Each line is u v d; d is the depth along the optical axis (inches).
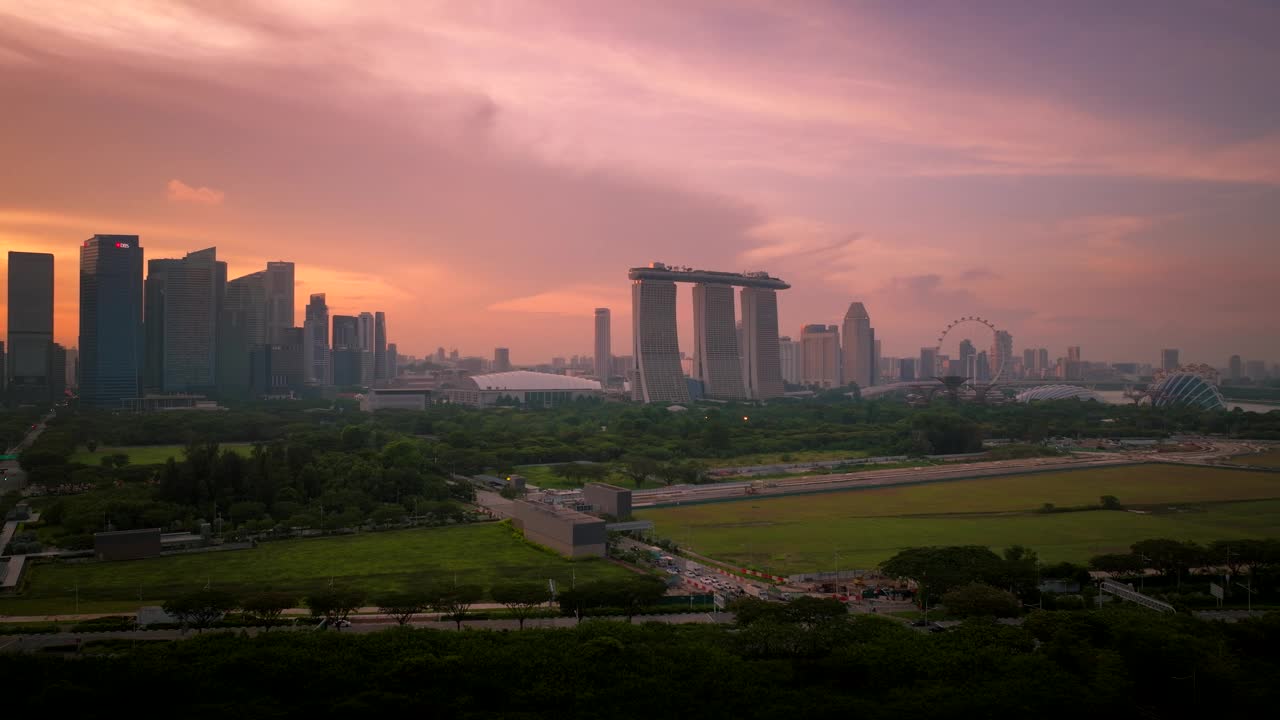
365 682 5994.1
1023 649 6653.5
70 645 6919.3
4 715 5536.4
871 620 7145.7
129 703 5693.9
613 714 5693.9
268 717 5580.7
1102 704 5664.4
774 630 6668.3
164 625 7504.9
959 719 5620.1
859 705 5748.0
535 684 5994.1
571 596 7711.6
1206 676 5885.8
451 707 5743.1
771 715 5629.9
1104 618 6904.5
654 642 6702.8
